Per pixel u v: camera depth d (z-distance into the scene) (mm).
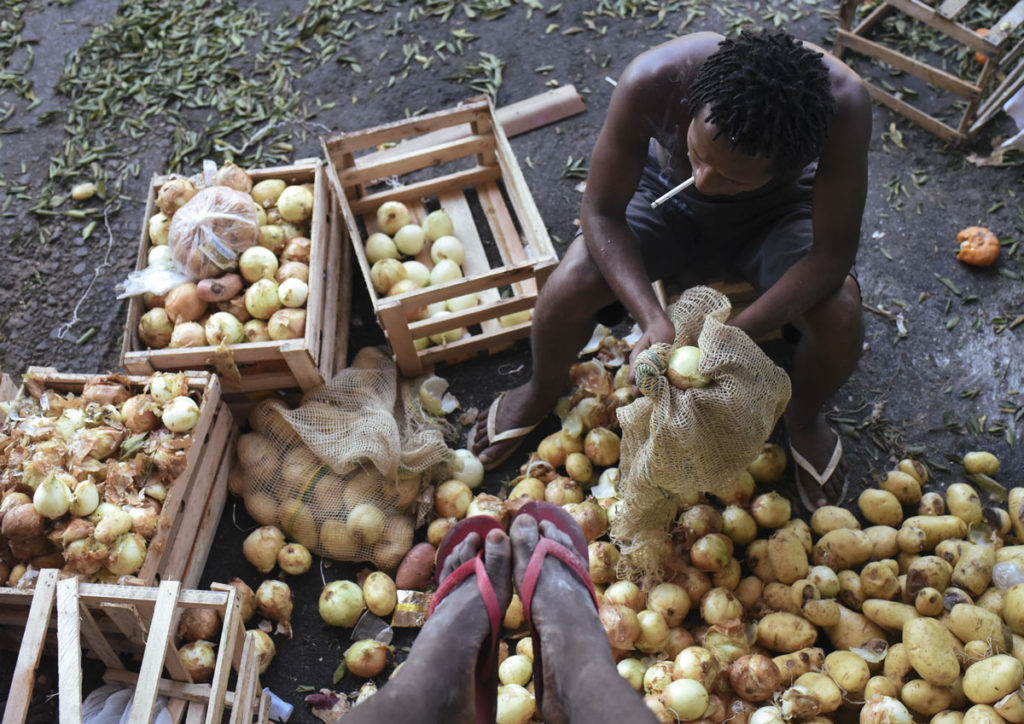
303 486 2865
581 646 1818
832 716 2480
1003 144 3410
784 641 2502
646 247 2551
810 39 3990
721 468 2307
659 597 2572
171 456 2592
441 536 2838
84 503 2484
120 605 2234
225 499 2982
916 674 2420
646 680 2459
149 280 2910
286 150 3812
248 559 2857
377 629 2752
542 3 4176
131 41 4113
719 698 2441
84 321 3424
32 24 4203
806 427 2812
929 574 2516
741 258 2584
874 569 2539
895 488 2830
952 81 3477
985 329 3232
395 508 2906
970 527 2715
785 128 1820
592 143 3775
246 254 2926
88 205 3684
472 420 3162
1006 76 3764
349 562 2902
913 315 3279
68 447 2580
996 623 2404
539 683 2074
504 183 3592
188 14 4207
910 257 3396
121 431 2660
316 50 4086
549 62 4004
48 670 2719
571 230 3562
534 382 2875
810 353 2523
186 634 2619
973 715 2285
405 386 3164
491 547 2193
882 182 3578
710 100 1850
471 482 2965
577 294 2480
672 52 2164
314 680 2721
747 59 1842
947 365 3178
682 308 2172
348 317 3340
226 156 3779
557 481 2855
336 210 3287
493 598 2010
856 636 2504
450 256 3307
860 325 2426
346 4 4207
